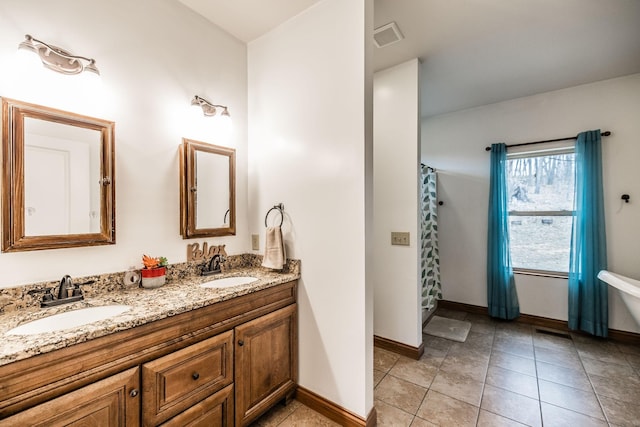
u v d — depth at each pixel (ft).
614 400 5.98
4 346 2.68
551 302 9.96
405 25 6.43
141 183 5.12
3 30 3.72
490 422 5.38
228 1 5.68
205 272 5.94
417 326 7.85
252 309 5.06
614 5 5.73
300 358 6.01
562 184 10.05
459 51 7.49
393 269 8.28
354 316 5.23
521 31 6.64
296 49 6.10
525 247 10.69
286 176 6.30
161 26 5.43
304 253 5.96
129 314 3.57
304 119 5.97
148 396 3.58
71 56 4.17
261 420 5.41
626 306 8.13
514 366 7.38
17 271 3.82
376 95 8.61
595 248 8.90
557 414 5.58
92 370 3.12
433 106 11.26
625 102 8.79
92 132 4.48
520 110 10.49
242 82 7.03
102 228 4.54
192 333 4.11
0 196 3.66
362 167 5.14
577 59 7.86
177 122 5.68
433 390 6.38
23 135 3.83
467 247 11.59
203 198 6.05
